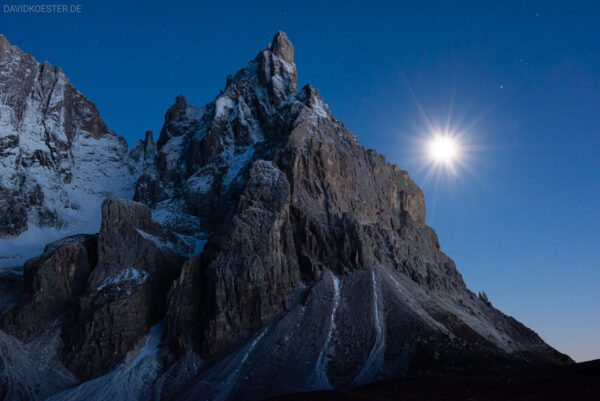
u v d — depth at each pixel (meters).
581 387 47.97
